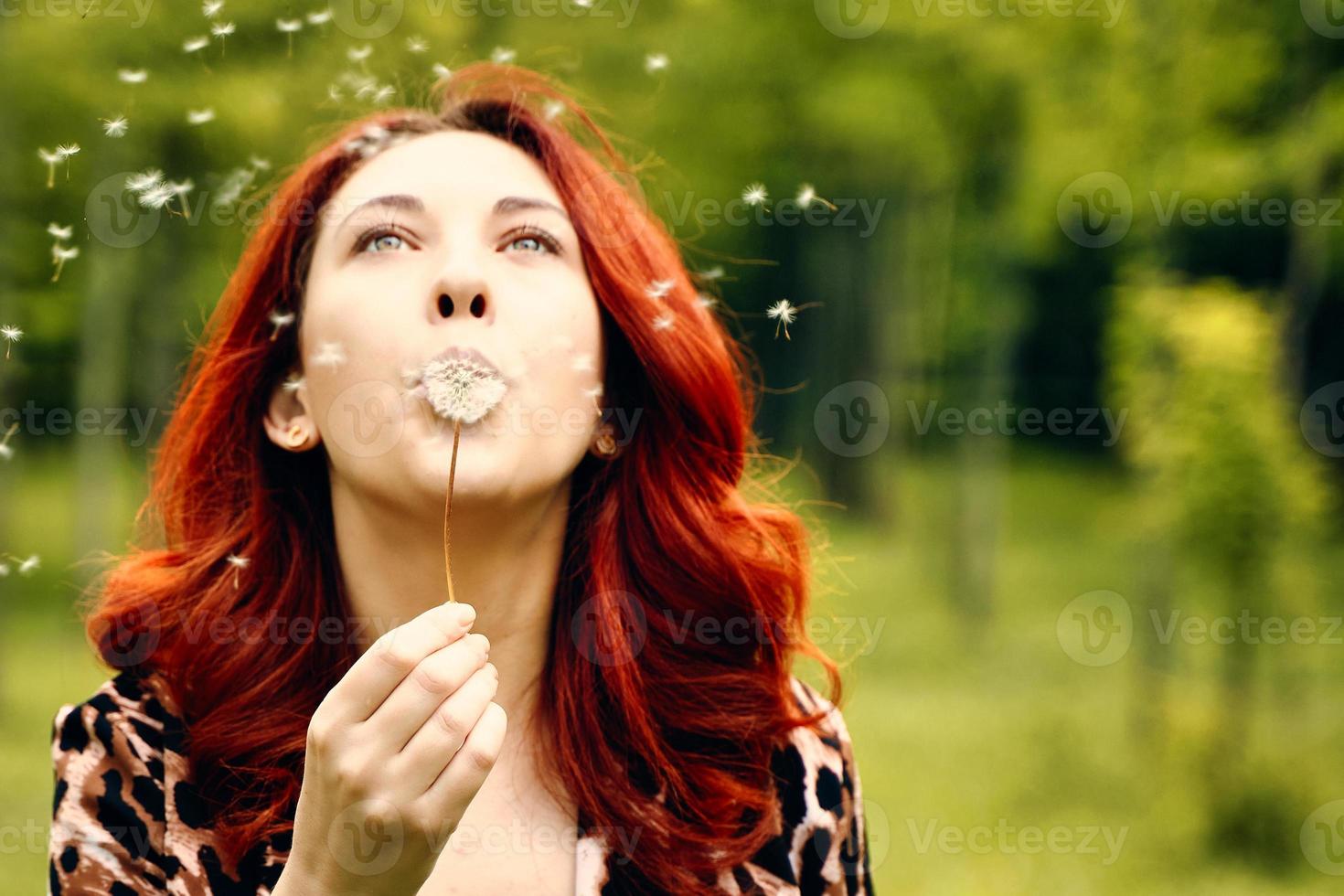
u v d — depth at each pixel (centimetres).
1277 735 631
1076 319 1777
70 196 707
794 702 150
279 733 131
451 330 122
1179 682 650
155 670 137
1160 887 479
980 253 1248
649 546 148
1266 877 508
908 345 1416
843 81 932
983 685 798
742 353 183
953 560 1105
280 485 142
